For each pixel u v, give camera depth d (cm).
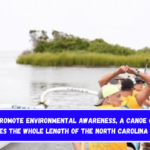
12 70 3928
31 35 6862
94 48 6906
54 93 1741
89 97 1569
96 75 3114
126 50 6625
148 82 489
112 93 470
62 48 7031
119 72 495
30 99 1590
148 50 6284
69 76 3000
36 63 5203
